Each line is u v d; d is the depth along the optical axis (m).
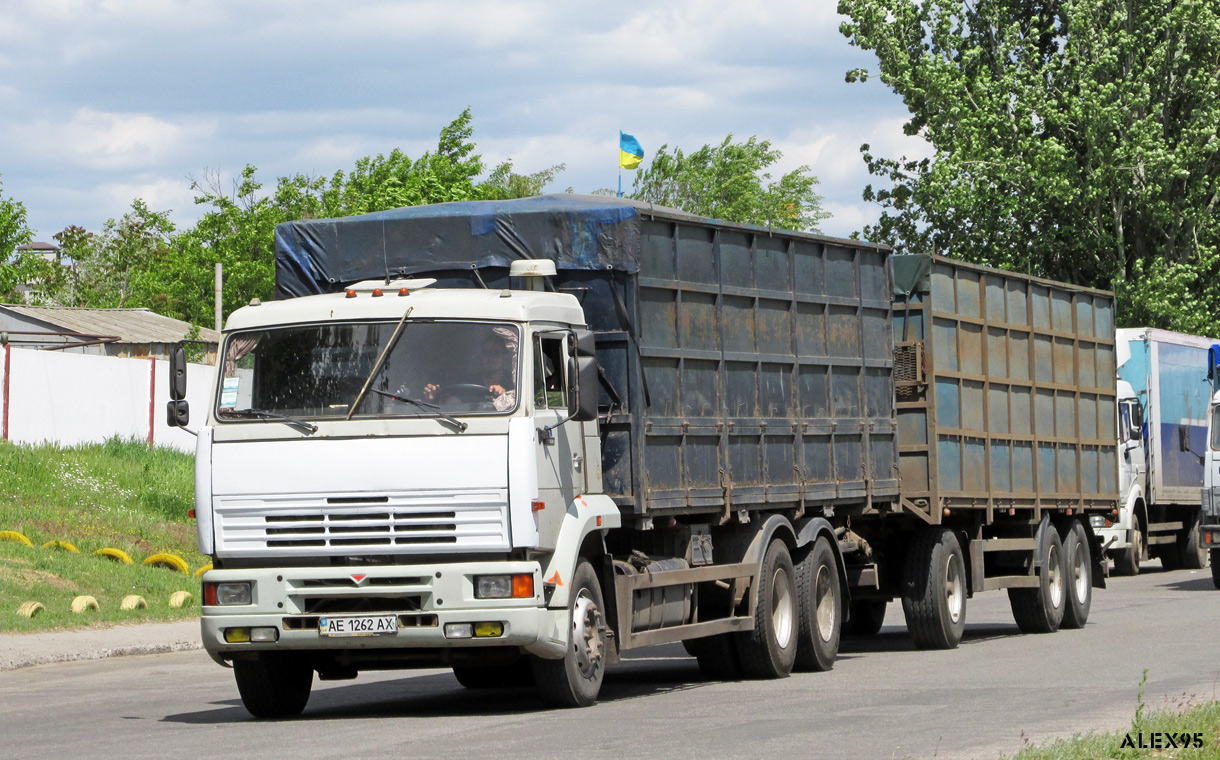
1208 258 56.53
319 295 16.36
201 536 15.20
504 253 17.23
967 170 56.25
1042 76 56.81
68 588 29.38
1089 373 29.09
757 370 19.28
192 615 29.39
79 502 39.56
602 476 16.80
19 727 15.51
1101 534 39.91
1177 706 14.54
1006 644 24.11
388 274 17.59
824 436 20.64
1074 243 57.81
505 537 14.66
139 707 17.44
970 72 58.41
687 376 17.83
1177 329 54.75
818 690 17.61
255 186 96.19
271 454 15.04
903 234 60.12
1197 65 56.03
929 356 22.91
